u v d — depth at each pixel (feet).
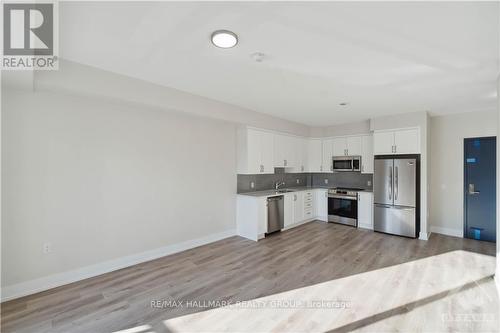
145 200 11.71
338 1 5.07
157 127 12.14
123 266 10.91
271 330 6.70
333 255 12.23
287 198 17.16
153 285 9.25
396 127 15.62
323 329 6.72
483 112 14.46
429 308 7.64
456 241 14.33
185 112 11.63
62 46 7.07
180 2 5.14
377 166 16.40
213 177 14.79
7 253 8.22
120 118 10.85
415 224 14.79
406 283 9.23
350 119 17.48
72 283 9.42
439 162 16.02
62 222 9.33
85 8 5.26
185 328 6.81
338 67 8.41
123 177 10.97
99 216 10.26
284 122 17.72
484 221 14.44
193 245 13.65
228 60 7.96
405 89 10.69
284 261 11.52
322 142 20.63
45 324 6.97
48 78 7.75
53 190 9.12
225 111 13.24
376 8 5.30
